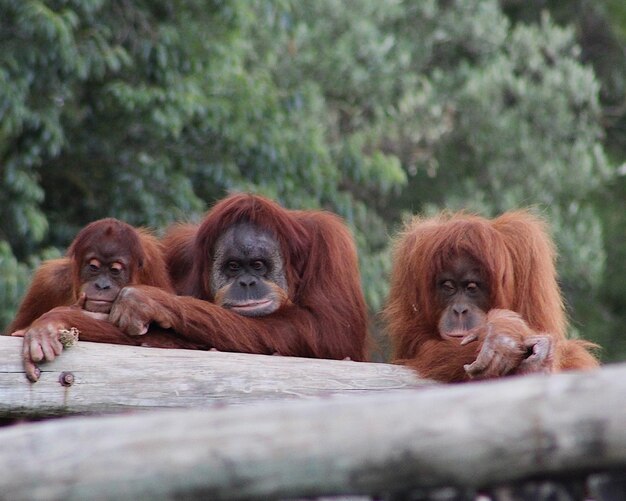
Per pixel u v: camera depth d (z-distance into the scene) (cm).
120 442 541
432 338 1003
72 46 1767
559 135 2692
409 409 530
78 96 1983
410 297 1042
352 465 528
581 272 2569
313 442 530
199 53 1967
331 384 896
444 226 1016
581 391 517
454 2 2802
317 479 530
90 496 536
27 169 1867
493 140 2636
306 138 2025
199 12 1983
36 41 1772
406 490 533
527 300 1027
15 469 541
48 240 2006
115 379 870
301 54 2398
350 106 2503
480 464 521
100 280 1020
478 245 982
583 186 2642
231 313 1011
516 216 1082
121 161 1986
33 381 860
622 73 3234
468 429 522
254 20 2031
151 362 880
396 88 2605
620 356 2973
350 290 1100
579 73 2725
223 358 893
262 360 899
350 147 2191
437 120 2581
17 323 1120
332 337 1062
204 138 1975
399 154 2628
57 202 2067
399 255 1105
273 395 883
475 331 902
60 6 1825
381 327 1196
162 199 1941
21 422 899
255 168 1970
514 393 525
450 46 2797
